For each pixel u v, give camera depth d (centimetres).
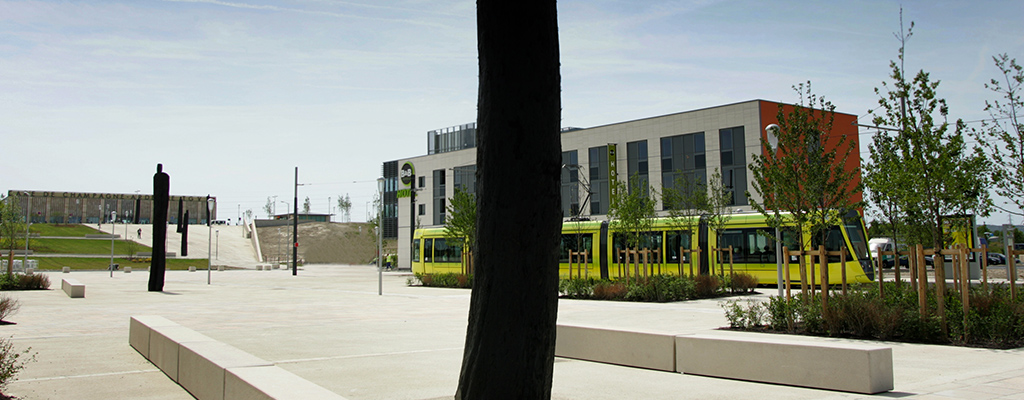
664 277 2305
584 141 4866
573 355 1055
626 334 980
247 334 1406
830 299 1288
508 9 430
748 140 4034
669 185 4381
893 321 1162
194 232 12244
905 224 1505
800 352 801
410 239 6444
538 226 427
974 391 759
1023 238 5391
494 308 428
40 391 809
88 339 1318
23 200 12438
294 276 5284
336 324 1614
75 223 12481
